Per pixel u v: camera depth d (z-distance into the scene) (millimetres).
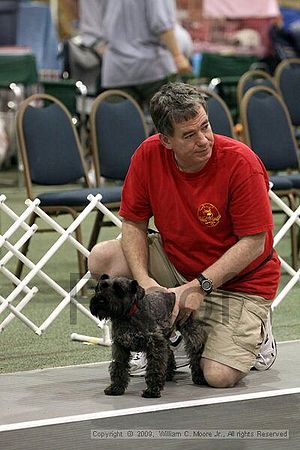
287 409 6258
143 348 6367
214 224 6805
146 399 6512
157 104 6512
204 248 6906
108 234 13859
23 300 8453
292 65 19391
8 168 20703
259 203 6719
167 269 7160
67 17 20578
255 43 22922
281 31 20359
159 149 6883
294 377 7117
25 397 6656
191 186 6762
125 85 14539
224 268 6730
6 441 5637
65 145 10867
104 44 15641
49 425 5945
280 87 13969
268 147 11750
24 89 19188
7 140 20125
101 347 8273
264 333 7098
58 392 6770
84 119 16875
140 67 14398
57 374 7328
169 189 6824
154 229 7590
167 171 6832
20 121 10523
